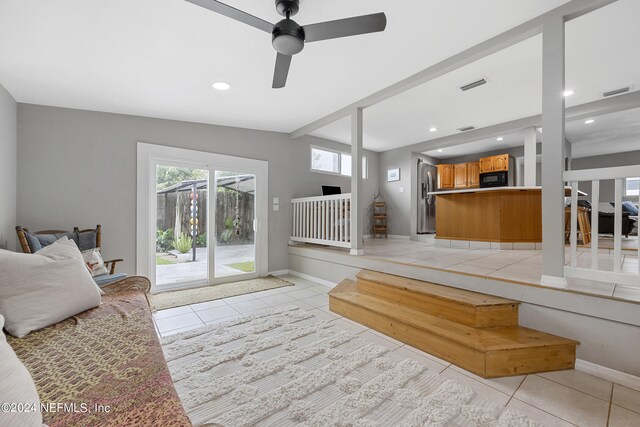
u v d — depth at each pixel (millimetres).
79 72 2768
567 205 4668
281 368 1981
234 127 4691
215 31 2244
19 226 2887
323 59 2746
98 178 3615
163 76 2926
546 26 2150
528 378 1879
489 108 4270
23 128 3229
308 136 5660
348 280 3799
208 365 2018
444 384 1799
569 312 2014
